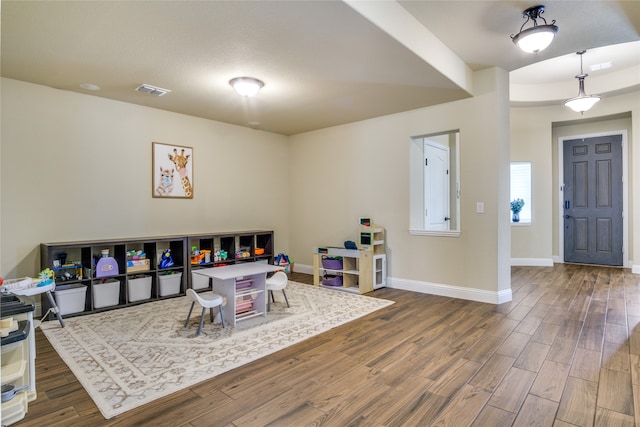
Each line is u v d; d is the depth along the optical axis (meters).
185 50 2.90
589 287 4.78
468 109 4.16
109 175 4.16
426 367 2.43
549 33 2.79
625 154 6.15
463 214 4.22
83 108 3.97
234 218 5.41
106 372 2.36
